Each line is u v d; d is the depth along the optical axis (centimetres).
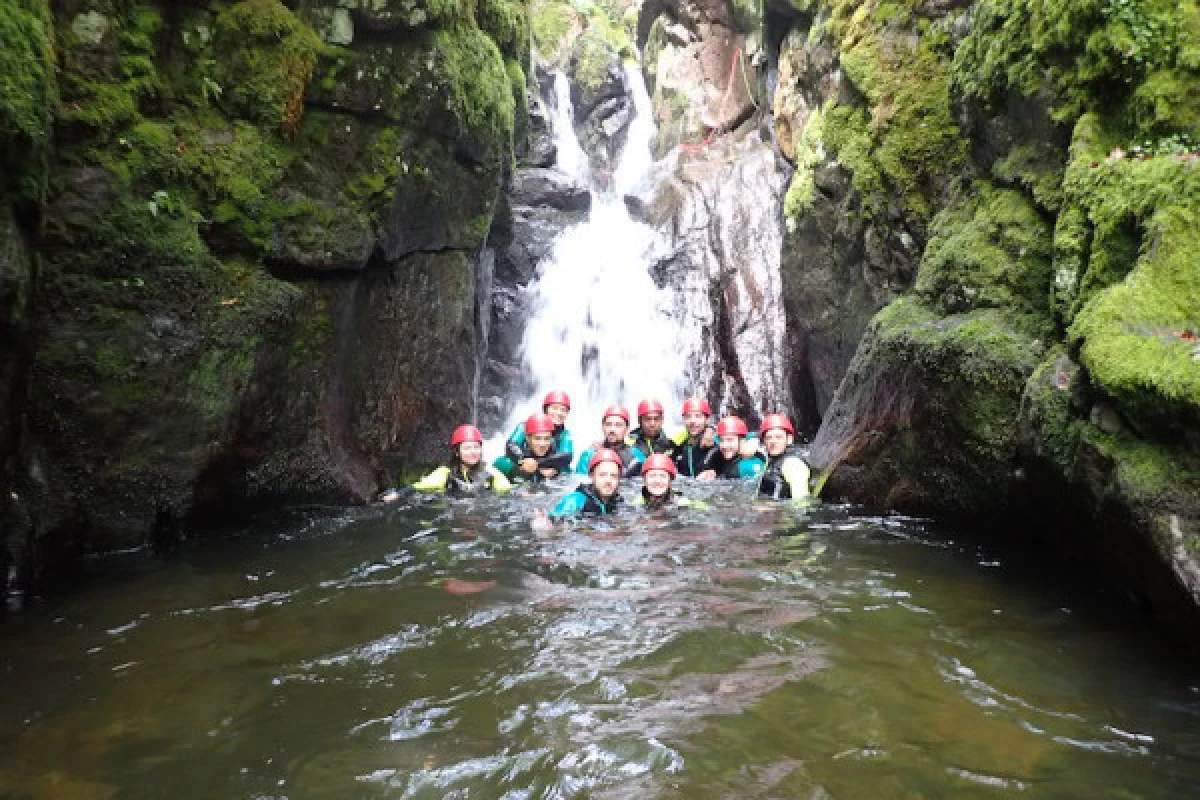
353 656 425
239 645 439
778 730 346
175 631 457
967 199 723
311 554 608
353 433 789
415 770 319
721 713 361
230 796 302
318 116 711
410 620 476
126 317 573
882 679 392
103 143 566
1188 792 297
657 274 1502
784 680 393
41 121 462
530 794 304
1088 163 531
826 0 1044
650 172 1703
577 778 313
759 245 1413
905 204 827
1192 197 441
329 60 709
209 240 633
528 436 957
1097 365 428
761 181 1483
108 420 565
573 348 1495
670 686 389
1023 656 414
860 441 738
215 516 649
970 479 609
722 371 1370
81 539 567
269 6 667
